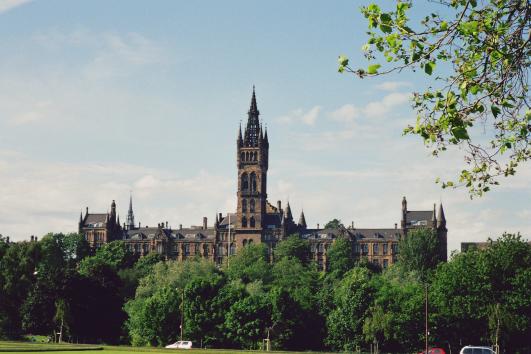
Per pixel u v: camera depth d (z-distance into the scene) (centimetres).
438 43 2214
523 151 2436
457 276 12062
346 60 2262
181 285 18275
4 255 16225
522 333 11606
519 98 2242
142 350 9594
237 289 15912
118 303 16388
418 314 13012
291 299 15438
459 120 2252
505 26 2195
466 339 12494
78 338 15312
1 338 15025
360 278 15600
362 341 14750
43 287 15250
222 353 9481
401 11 2217
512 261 11800
